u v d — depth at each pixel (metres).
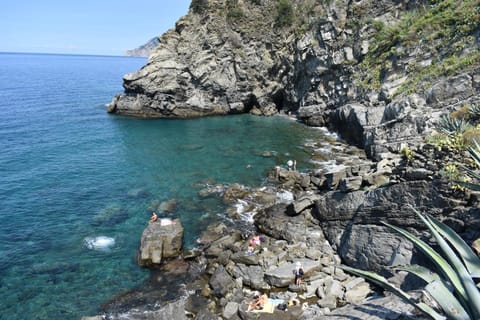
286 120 61.44
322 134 50.16
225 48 65.94
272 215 24.61
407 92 38.00
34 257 21.08
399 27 46.94
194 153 41.78
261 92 67.56
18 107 68.00
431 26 41.00
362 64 49.72
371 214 18.52
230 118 64.31
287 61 64.44
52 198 29.05
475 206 14.02
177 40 66.38
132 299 17.45
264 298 16.69
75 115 63.47
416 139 30.73
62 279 19.12
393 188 17.25
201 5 66.56
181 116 64.88
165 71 63.97
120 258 20.98
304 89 62.66
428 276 6.83
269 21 66.62
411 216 16.33
